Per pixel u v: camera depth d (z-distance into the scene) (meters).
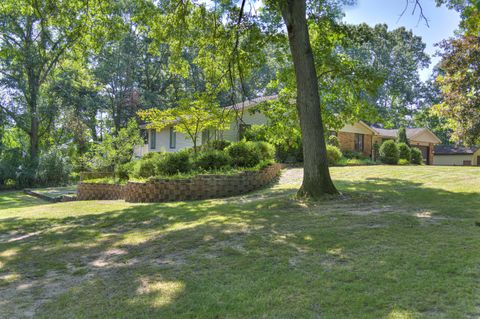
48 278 3.83
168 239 5.14
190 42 11.71
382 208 6.42
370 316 2.49
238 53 10.65
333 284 3.09
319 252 4.02
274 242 4.53
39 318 2.82
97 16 11.07
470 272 3.21
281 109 10.52
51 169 25.09
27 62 22.50
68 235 6.02
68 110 29.61
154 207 8.41
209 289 3.16
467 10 6.08
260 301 2.85
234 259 3.99
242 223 5.80
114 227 6.54
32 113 26.17
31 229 6.84
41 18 10.88
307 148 7.87
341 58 10.39
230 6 10.44
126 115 33.38
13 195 20.05
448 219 5.34
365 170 13.69
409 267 3.40
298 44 7.91
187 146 20.91
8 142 33.28
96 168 19.41
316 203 7.18
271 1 8.27
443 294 2.79
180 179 10.61
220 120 13.42
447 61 14.10
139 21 11.25
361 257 3.76
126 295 3.16
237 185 11.05
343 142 25.17
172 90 35.97
